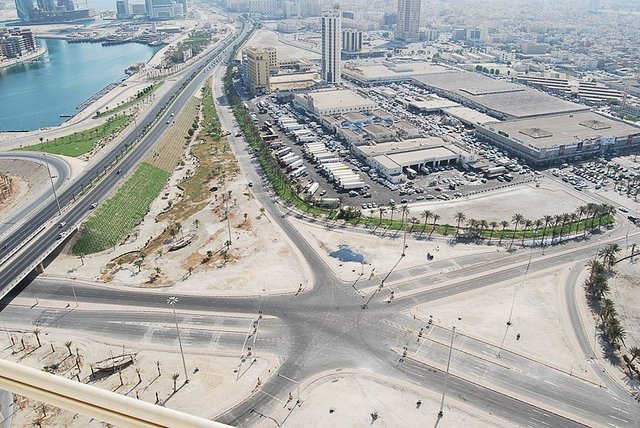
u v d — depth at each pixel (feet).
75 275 634.84
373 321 553.64
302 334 534.78
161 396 452.76
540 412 443.73
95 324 547.49
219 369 486.79
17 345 514.27
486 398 457.68
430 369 490.08
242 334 533.96
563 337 529.86
